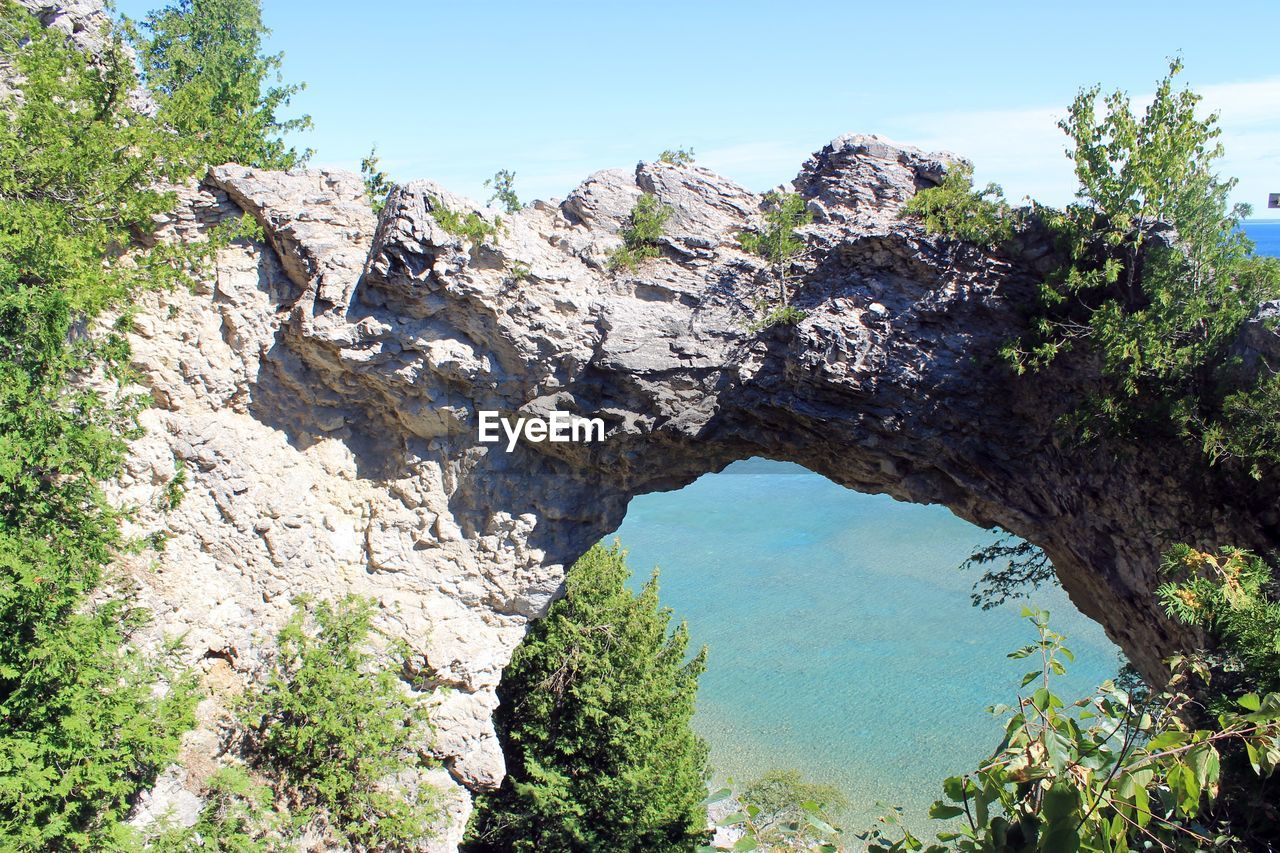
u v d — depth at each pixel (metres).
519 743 33.44
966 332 25.06
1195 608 17.59
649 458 27.45
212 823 21.69
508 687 33.81
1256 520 21.39
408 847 24.33
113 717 18.17
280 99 30.77
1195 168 21.50
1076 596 28.45
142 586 22.84
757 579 66.81
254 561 24.70
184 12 35.25
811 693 51.28
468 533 27.03
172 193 21.77
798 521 79.06
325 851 23.19
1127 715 6.58
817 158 27.58
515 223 25.25
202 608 23.73
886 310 25.30
